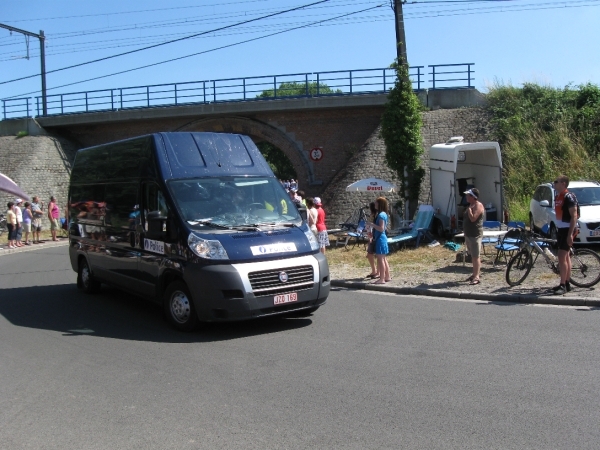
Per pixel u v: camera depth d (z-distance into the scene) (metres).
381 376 6.22
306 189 31.31
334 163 30.88
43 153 35.28
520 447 4.43
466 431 4.75
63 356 7.50
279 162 65.44
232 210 8.88
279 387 6.00
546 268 12.28
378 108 29.89
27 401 5.89
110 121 35.03
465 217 11.31
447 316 9.02
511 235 12.41
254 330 8.57
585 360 6.51
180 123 33.84
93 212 11.64
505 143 23.80
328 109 30.44
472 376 6.11
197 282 8.07
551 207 15.55
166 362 7.08
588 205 14.73
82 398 5.92
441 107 27.42
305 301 8.47
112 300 11.52
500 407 5.24
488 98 26.41
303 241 8.69
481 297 10.29
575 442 4.48
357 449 4.50
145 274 9.48
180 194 8.82
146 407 5.59
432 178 19.12
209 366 6.84
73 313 10.31
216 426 5.06
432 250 15.77
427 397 5.55
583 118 23.39
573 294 9.81
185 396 5.85
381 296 11.04
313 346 7.54
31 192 33.75
